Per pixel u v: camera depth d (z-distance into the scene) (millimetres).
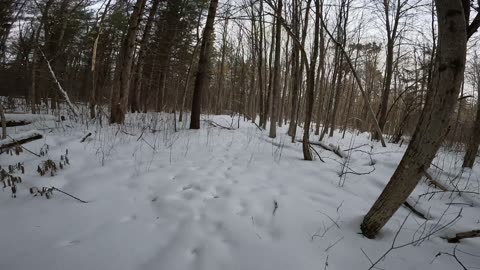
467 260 2451
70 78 14555
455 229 2879
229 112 24219
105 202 3234
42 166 4043
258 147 6605
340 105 22312
